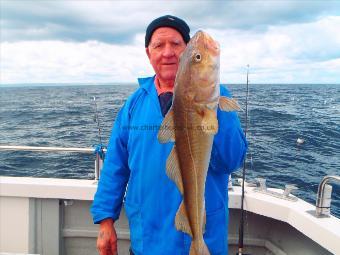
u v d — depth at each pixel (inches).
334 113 1054.4
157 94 75.6
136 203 74.9
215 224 71.2
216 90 58.9
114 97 1295.5
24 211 121.3
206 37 60.0
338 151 515.8
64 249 124.9
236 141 67.4
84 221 123.6
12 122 962.7
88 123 866.8
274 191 113.2
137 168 74.4
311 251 99.8
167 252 70.9
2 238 122.1
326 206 93.6
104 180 81.5
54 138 627.5
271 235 114.6
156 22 74.0
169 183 71.2
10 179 123.8
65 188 117.3
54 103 1801.2
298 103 1439.5
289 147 523.5
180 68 61.9
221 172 71.7
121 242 122.5
